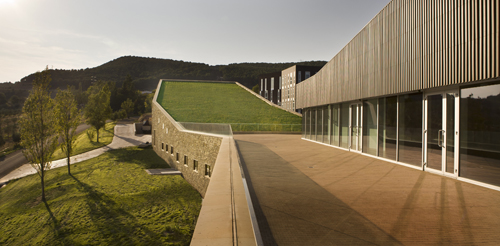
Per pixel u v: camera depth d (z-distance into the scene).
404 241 3.62
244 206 4.30
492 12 6.07
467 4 6.74
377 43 11.02
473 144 6.96
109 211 17.25
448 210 4.96
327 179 7.60
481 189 6.48
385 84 10.44
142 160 33.38
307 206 5.15
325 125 17.80
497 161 6.30
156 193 20.89
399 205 5.25
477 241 3.66
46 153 21.31
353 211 4.87
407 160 9.70
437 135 8.27
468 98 7.12
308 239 3.63
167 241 13.21
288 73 64.38
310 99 20.17
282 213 4.74
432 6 7.95
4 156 41.28
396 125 10.32
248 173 8.42
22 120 21.12
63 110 28.64
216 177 6.57
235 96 52.44
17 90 154.75
